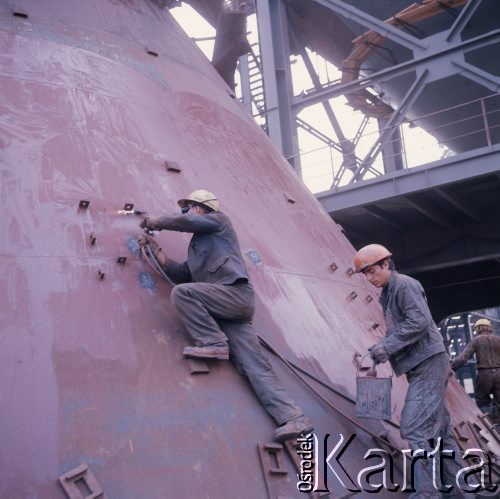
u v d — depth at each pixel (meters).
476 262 17.39
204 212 4.44
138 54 6.29
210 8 9.73
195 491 3.41
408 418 4.21
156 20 7.18
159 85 6.14
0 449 3.21
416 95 16.38
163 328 4.07
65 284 3.99
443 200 16.27
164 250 4.58
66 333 3.76
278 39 19.41
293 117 18.56
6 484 3.10
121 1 6.82
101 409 3.51
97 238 4.32
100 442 3.38
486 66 19.59
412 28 20.00
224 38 8.78
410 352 4.30
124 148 5.08
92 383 3.59
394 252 18.11
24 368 3.53
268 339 4.50
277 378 4.04
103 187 4.66
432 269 17.69
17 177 4.41
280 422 3.90
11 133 4.67
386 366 5.35
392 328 4.39
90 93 5.35
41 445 3.28
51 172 4.55
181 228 4.17
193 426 3.66
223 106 6.83
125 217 4.57
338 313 5.39
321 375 4.59
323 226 6.75
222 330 4.16
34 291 3.87
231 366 4.12
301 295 5.16
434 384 4.25
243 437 3.76
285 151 18.28
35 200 4.33
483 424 6.18
